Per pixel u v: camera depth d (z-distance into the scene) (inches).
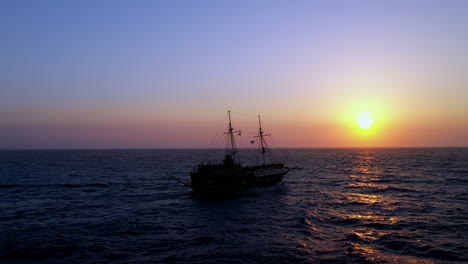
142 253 1475.1
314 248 1518.2
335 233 1764.3
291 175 5142.7
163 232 1829.5
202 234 1782.7
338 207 2481.5
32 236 1745.8
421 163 7701.8
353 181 4242.1
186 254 1455.5
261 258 1395.2
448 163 7568.9
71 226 1963.6
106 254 1464.1
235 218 2187.5
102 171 6146.7
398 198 2827.3
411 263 1323.8
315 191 3405.5
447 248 1489.9
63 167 7180.1
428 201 2652.6
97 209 2512.3
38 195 3230.8
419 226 1872.5
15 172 5782.5
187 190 3612.2
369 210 2338.8
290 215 2241.6
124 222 2058.3
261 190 3538.4
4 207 2596.0
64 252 1492.4
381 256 1401.3
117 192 3457.2
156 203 2800.2
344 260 1362.0
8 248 1549.0
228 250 1503.4
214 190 3225.9
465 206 2428.6
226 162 3622.0
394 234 1717.5
